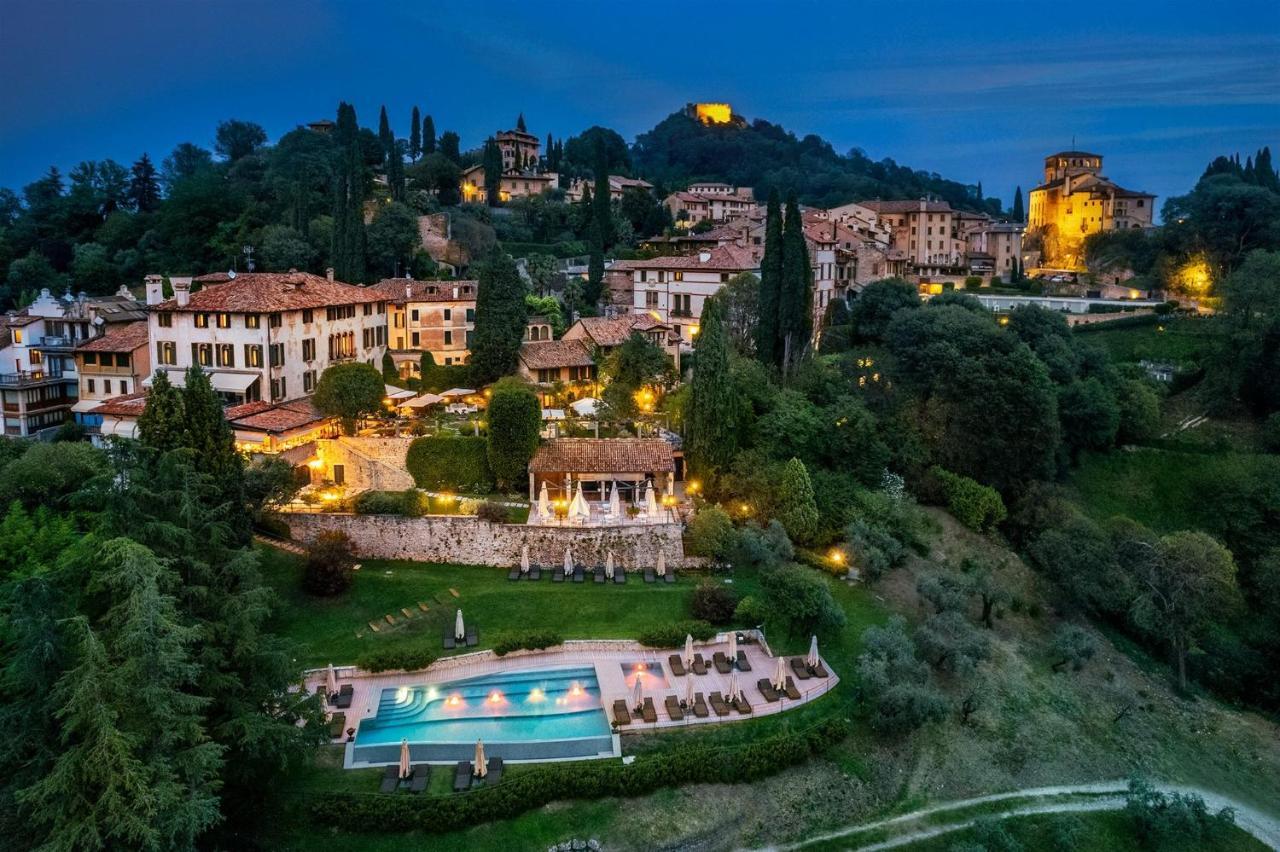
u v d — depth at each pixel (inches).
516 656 2082.9
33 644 1191.6
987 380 3208.7
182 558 1453.0
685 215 6988.2
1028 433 3181.6
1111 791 2032.5
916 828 1800.0
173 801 1167.0
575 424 3009.4
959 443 3260.3
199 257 4909.0
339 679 1964.8
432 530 2426.2
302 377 3100.4
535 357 3469.5
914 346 3503.9
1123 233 6225.4
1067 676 2447.1
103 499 1457.9
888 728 1935.3
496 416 2632.9
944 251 6505.9
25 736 1178.6
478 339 3435.0
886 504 2783.0
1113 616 2775.6
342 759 1717.5
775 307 3560.5
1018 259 6599.4
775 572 2240.4
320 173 5403.5
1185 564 2524.6
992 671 2354.8
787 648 2210.9
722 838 1681.8
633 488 2785.4
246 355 2933.1
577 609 2246.6
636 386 3393.2
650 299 4468.5
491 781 1662.2
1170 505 3314.5
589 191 6353.3
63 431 3085.6
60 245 5329.7
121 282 4820.4
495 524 2431.1
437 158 6486.2
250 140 7155.5
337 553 2226.9
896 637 2074.3
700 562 2493.8
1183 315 4490.7
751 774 1776.6
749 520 2605.8
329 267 4377.5
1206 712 2447.1
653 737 1838.1
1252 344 3631.9
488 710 1894.7
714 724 1887.3
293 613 2133.4
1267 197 4808.1
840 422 3056.1
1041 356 3695.9
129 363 3196.4
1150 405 3597.4
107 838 1157.1
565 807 1658.5
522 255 5610.2
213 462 2037.4
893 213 6491.1
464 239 5374.0
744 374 3157.0
